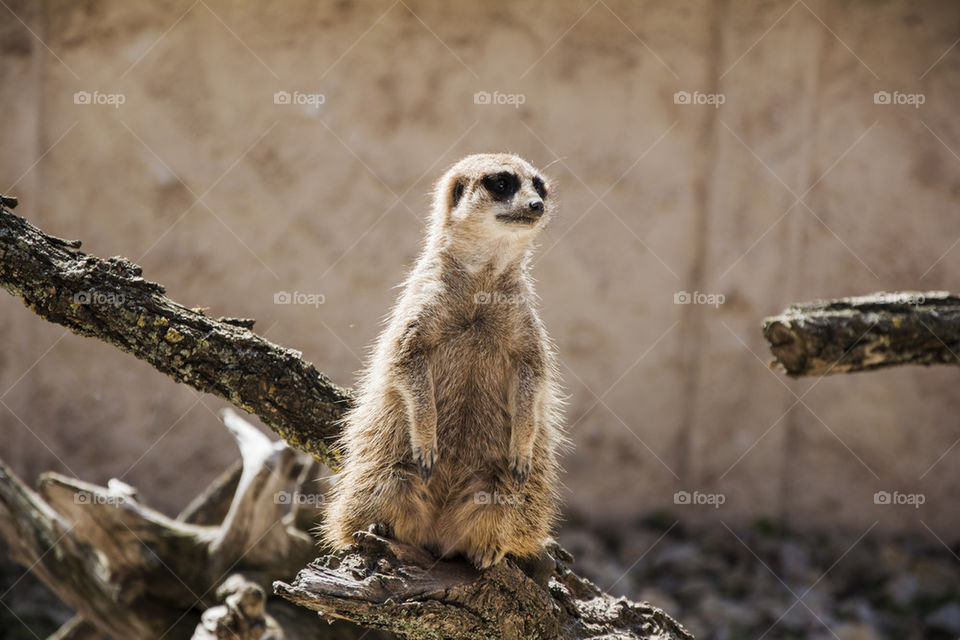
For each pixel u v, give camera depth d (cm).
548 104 784
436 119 779
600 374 792
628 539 752
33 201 738
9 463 734
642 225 789
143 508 471
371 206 777
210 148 764
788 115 768
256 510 451
